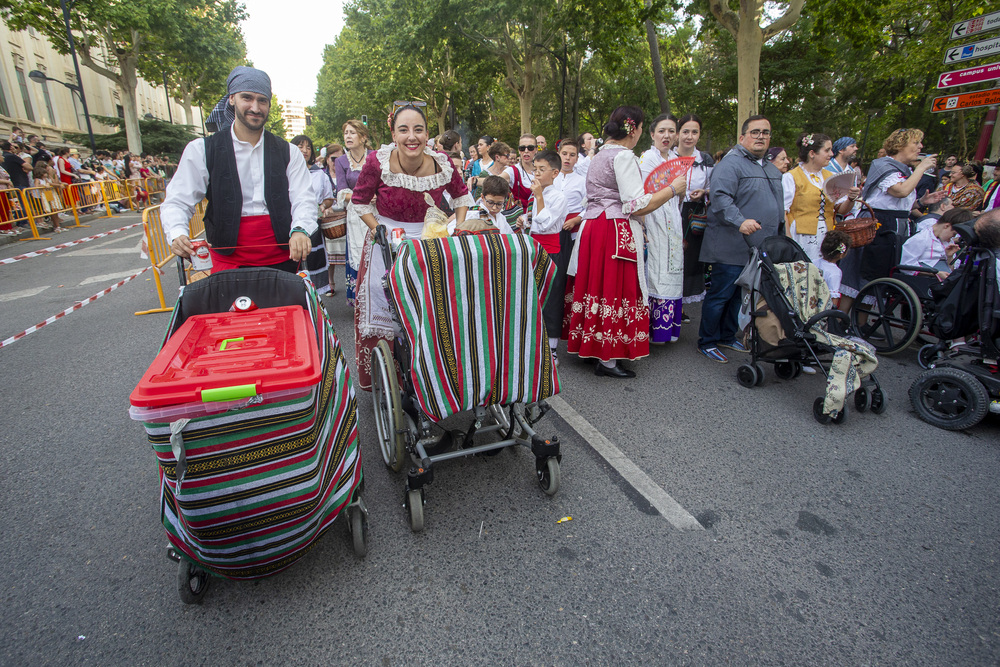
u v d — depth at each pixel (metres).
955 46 6.81
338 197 5.90
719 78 28.23
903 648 2.01
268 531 1.96
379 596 2.22
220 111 2.95
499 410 3.20
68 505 2.80
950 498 2.88
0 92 22.88
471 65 25.89
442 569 2.37
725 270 4.68
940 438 3.49
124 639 2.02
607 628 2.08
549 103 32.62
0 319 6.02
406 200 3.46
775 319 4.04
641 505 2.81
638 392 4.16
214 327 2.19
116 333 5.48
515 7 20.41
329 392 2.17
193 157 2.83
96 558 2.44
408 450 2.96
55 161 13.95
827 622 2.11
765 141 4.46
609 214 4.14
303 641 2.02
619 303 4.24
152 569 2.38
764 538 2.57
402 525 2.66
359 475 2.37
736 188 4.51
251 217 3.02
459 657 1.95
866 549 2.50
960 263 3.95
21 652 1.96
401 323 2.58
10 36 23.75
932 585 2.30
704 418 3.74
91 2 21.66
